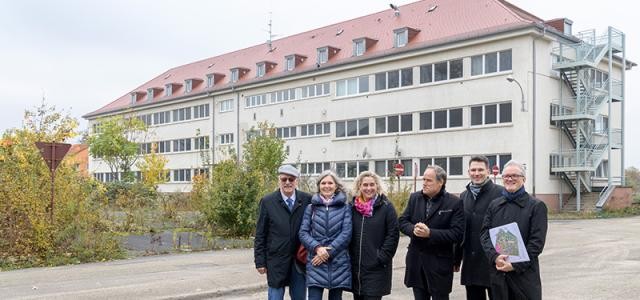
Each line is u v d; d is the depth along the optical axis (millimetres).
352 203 6270
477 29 34344
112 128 50281
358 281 6105
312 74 43031
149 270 11391
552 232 20391
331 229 6141
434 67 35500
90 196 13633
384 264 6121
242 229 16828
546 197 32188
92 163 67438
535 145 31500
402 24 41219
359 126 39969
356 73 40188
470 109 33625
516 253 5484
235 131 50469
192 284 10023
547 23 34844
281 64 49094
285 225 6645
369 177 6199
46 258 12195
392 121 37781
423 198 6344
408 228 6227
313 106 43281
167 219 20672
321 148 42625
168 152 58750
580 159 32375
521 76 31500
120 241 14750
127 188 27469
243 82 49281
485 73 33125
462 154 33656
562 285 9891
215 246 14797
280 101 46312
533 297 5492
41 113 15227
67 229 12430
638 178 52156
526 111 31250
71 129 15547
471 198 6379
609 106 34344
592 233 19984
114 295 9102
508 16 33688
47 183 12758
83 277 10586
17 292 9234
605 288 9562
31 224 12227
